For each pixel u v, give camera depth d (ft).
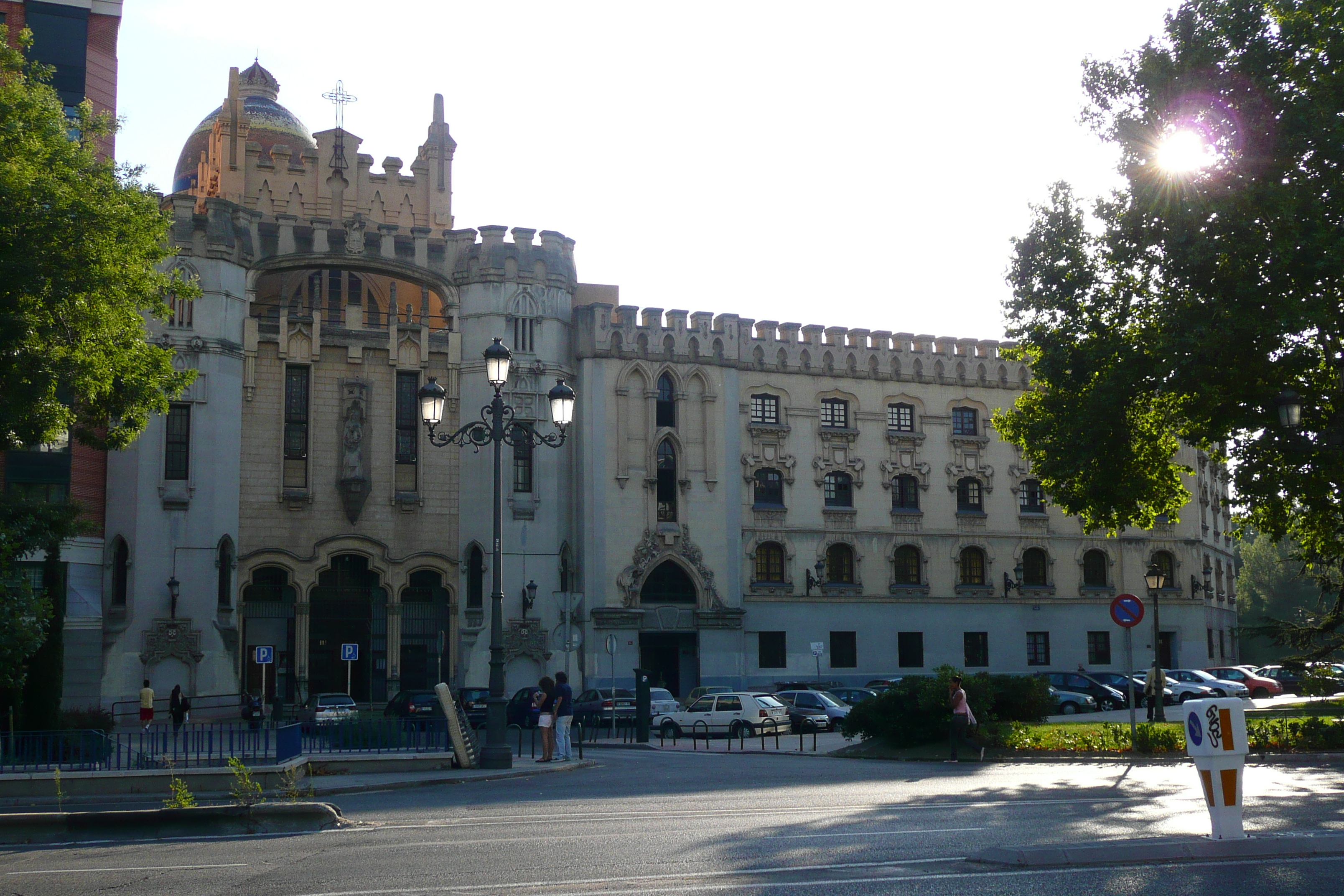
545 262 194.59
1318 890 34.47
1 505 98.68
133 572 167.32
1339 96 98.37
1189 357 102.68
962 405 222.28
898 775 81.51
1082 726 107.55
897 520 213.66
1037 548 223.71
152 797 77.82
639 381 199.31
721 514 200.95
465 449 187.62
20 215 91.61
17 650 95.96
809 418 210.38
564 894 35.06
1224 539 268.21
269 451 180.86
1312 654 167.63
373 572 185.37
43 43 162.71
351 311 187.62
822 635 205.77
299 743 89.10
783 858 41.37
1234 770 42.39
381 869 40.83
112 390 100.27
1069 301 121.70
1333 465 107.96
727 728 144.97
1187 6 112.78
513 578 185.88
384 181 219.82
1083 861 39.22
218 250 176.96
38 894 37.83
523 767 92.68
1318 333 103.30
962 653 214.69
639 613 192.34
